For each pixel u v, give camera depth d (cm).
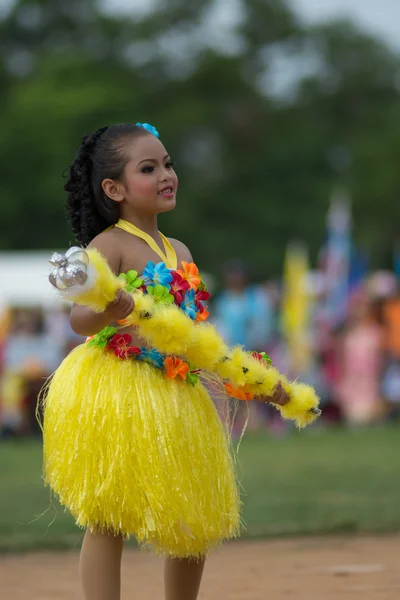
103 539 552
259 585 769
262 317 2064
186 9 6844
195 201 6025
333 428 2152
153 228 602
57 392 564
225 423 598
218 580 793
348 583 771
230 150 6425
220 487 561
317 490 1264
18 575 837
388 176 6178
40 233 5597
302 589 751
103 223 610
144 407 545
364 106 6906
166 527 536
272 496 1220
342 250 2450
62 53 6366
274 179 6234
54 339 2125
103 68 6294
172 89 6372
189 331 545
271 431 2130
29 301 2289
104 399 547
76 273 502
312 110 6744
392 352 2195
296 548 939
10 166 5488
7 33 6881
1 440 2062
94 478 540
